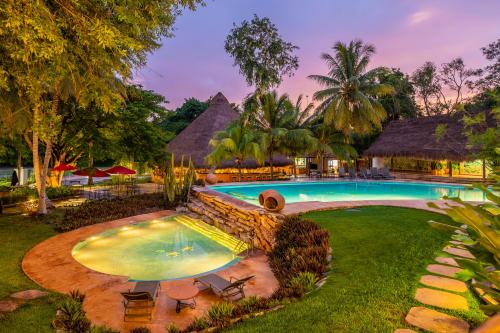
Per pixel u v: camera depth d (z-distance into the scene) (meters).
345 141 31.05
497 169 2.29
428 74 42.41
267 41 15.98
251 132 27.56
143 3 6.50
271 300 5.76
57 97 13.29
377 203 13.70
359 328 4.21
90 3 5.93
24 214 14.91
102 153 25.19
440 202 13.68
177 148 32.91
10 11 4.51
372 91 29.42
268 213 11.41
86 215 14.41
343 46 29.92
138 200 17.94
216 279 7.00
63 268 8.59
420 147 24.73
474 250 1.96
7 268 8.47
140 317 5.87
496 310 1.53
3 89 8.28
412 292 5.20
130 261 9.59
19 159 28.44
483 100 34.91
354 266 6.74
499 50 34.50
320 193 20.50
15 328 5.25
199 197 17.19
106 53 6.50
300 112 32.03
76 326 5.28
